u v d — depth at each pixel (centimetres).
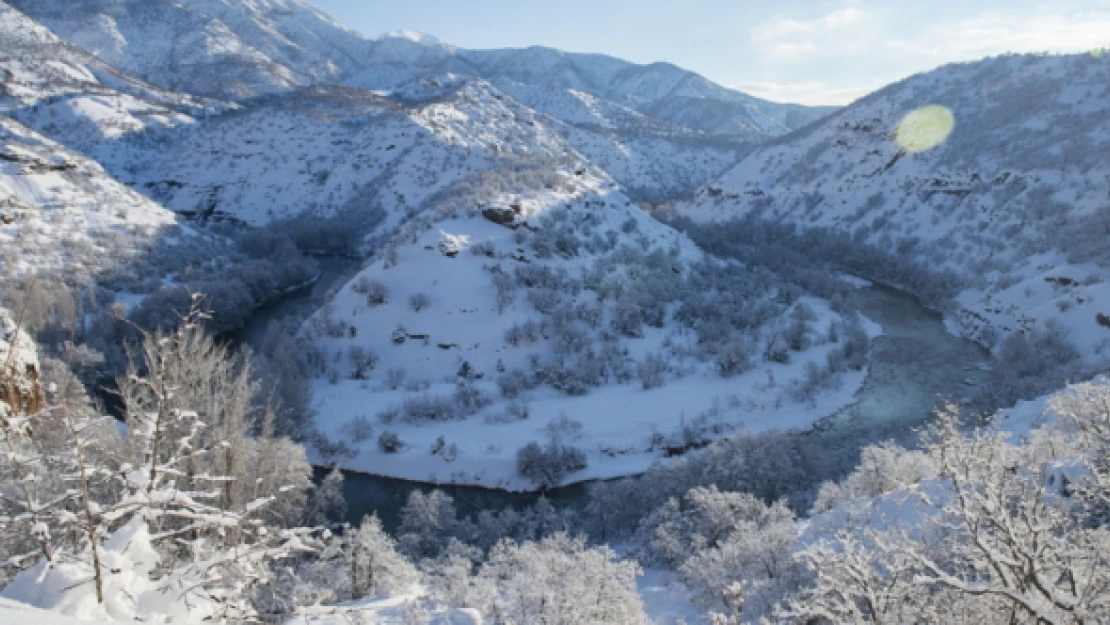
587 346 10212
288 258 15988
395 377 9656
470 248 12106
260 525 897
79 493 828
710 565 3581
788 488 5881
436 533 5503
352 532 3809
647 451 7700
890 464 4275
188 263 14450
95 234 13750
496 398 8950
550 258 12225
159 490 887
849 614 1465
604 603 2825
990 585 1195
